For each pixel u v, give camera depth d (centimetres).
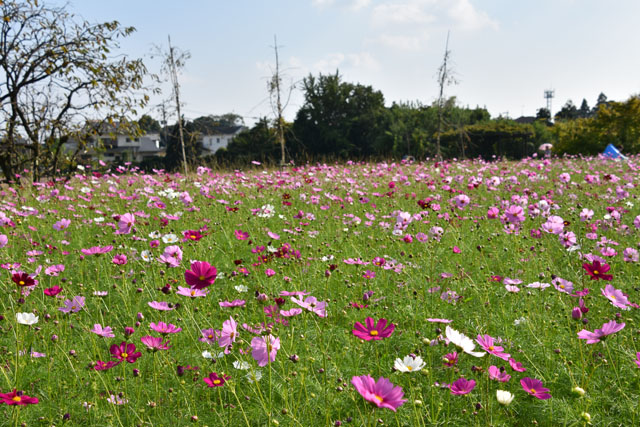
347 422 185
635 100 2738
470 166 1277
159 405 200
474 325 262
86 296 323
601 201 599
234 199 676
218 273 349
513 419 192
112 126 1112
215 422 192
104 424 191
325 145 4206
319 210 626
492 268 371
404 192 780
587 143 2848
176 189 757
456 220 496
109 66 1076
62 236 481
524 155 3872
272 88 1486
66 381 222
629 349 223
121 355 193
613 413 191
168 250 275
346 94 4291
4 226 448
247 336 250
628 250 326
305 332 255
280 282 330
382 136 3997
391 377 215
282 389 206
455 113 3984
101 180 880
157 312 292
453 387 168
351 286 325
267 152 3094
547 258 365
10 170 1029
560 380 211
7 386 213
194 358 239
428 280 338
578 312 219
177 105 1235
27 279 220
